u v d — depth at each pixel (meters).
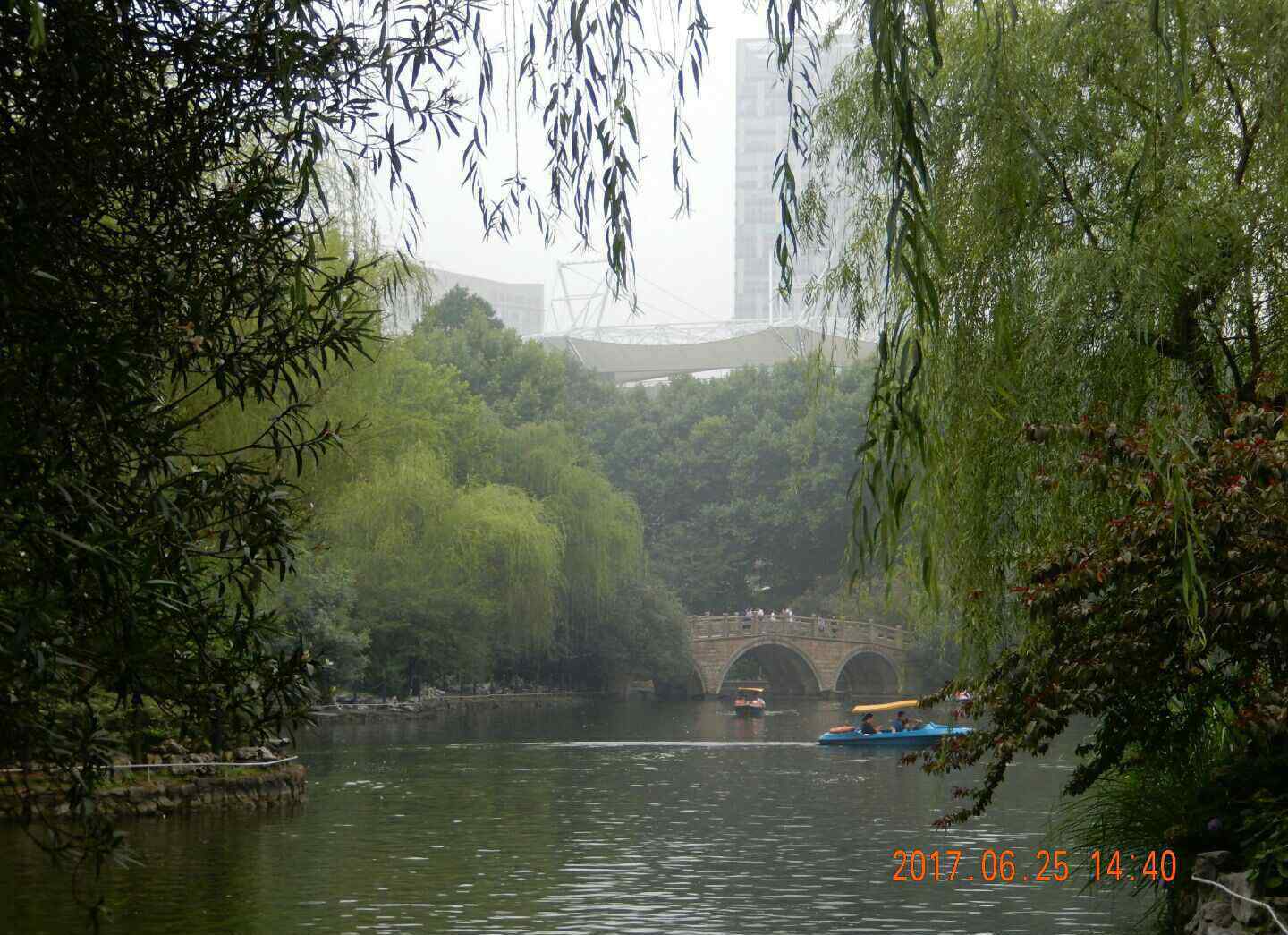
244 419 21.41
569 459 64.25
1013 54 11.50
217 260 6.69
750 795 24.95
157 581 5.77
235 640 6.35
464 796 23.91
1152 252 10.83
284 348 6.67
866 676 90.75
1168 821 11.11
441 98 7.07
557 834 19.09
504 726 48.22
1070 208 11.71
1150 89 11.13
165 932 11.93
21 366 5.47
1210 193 11.18
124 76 6.17
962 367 11.43
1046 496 11.18
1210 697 10.55
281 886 14.34
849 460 90.12
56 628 5.44
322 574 41.50
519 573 52.56
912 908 13.47
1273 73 10.98
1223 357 11.59
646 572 79.06
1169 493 9.07
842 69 12.45
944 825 11.13
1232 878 9.53
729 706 70.06
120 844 6.17
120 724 19.22
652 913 13.22
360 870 15.48
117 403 5.71
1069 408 11.09
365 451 27.42
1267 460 9.23
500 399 81.50
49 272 5.68
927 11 6.65
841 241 12.95
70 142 5.90
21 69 6.01
